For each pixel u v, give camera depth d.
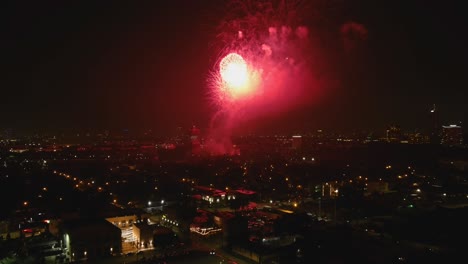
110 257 69.94
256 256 66.69
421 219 83.75
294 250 67.31
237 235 78.00
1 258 68.44
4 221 87.50
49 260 69.50
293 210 97.75
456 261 60.00
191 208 93.19
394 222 82.06
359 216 90.81
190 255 69.94
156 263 65.88
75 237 69.62
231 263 65.50
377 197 106.31
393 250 64.81
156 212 104.44
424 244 68.50
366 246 66.62
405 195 114.00
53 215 94.88
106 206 100.69
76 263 67.31
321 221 83.50
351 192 113.19
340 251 64.38
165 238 77.06
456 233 73.75
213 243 77.12
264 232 78.88
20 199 116.75
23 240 78.25
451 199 111.00
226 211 97.44
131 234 83.31
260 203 112.00
